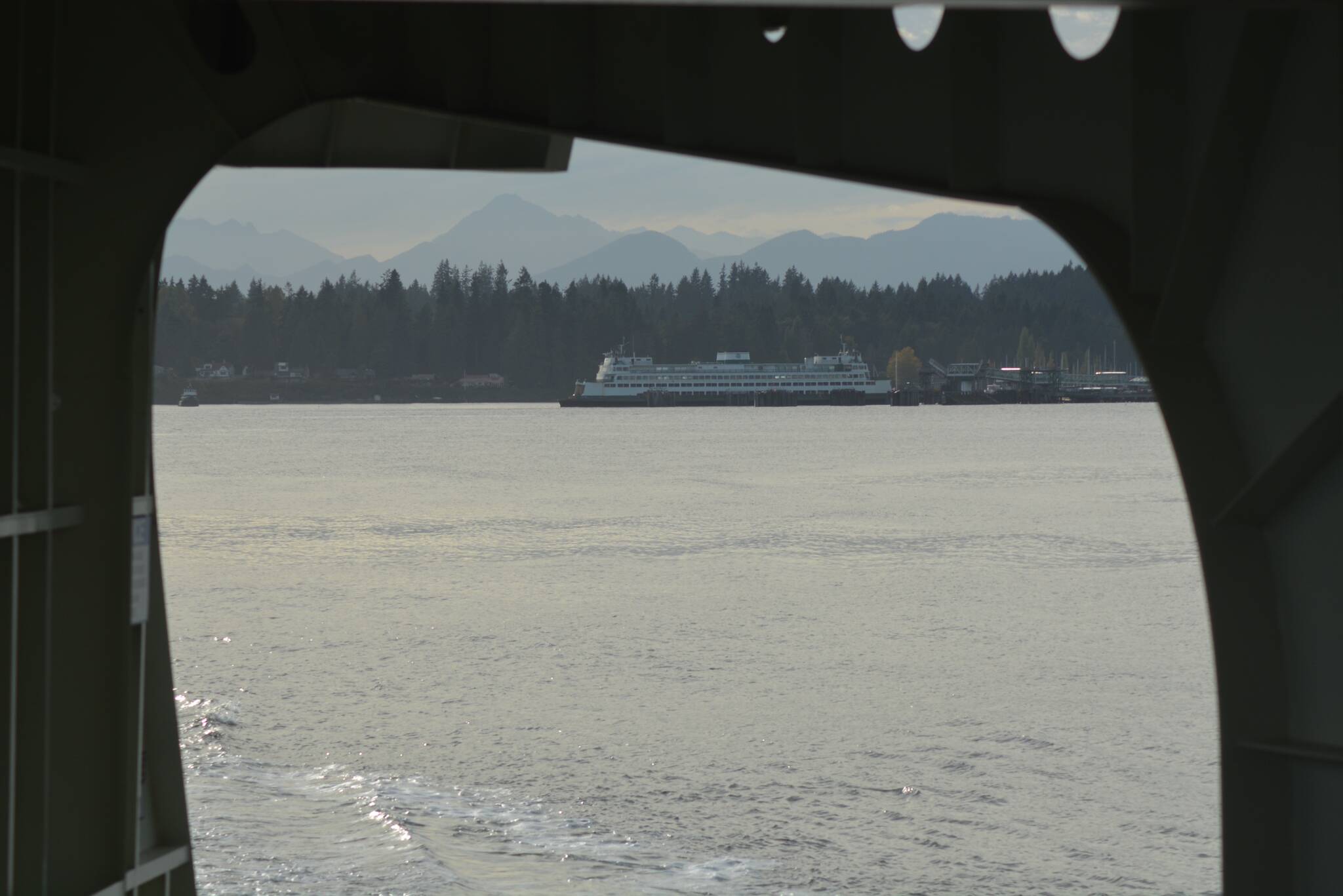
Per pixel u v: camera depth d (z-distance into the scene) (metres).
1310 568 6.91
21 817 6.97
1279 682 7.12
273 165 11.23
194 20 7.66
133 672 7.74
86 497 7.19
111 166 7.22
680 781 29.22
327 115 11.13
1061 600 58.25
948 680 40.84
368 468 153.75
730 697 38.41
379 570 68.12
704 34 8.77
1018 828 26.03
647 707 36.94
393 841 23.81
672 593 61.03
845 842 25.17
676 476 141.00
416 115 11.24
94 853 7.24
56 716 7.16
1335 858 6.79
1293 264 6.75
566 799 27.59
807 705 37.34
